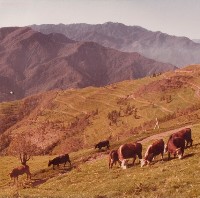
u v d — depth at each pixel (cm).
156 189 2875
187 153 3912
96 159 5728
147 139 6303
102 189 3241
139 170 3716
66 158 5669
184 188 2686
